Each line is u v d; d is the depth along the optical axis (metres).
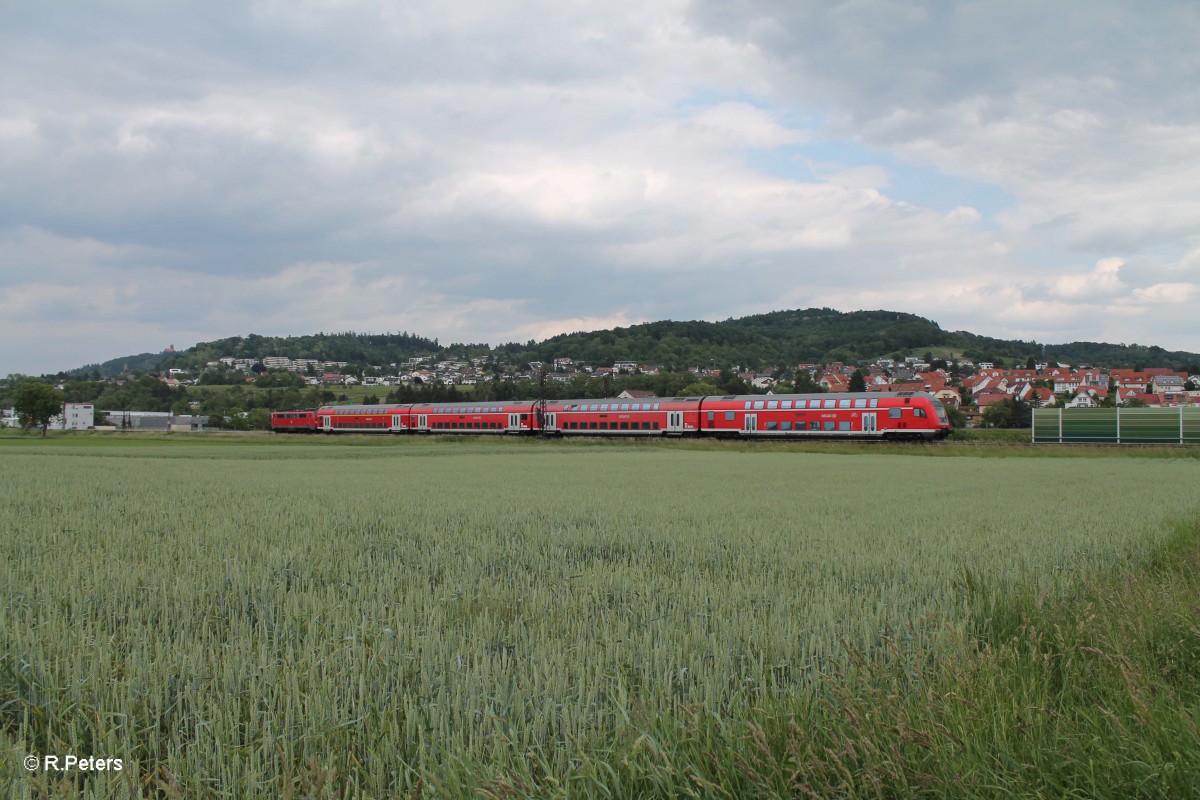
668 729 5.10
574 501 22.30
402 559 12.56
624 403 80.88
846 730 5.10
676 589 9.98
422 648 6.87
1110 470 41.12
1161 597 8.26
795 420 69.56
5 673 6.28
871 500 23.34
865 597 9.48
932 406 64.12
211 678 6.21
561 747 5.00
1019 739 5.03
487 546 13.60
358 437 93.06
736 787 4.54
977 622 8.34
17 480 27.73
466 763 4.65
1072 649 6.54
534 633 7.52
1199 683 6.37
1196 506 21.77
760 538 15.09
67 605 8.75
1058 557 12.80
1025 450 59.62
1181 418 63.25
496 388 177.25
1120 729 4.96
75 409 163.38
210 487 25.83
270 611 8.45
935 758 4.76
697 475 35.22
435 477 32.72
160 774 4.88
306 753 4.98
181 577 10.13
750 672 6.50
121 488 24.88
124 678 6.18
